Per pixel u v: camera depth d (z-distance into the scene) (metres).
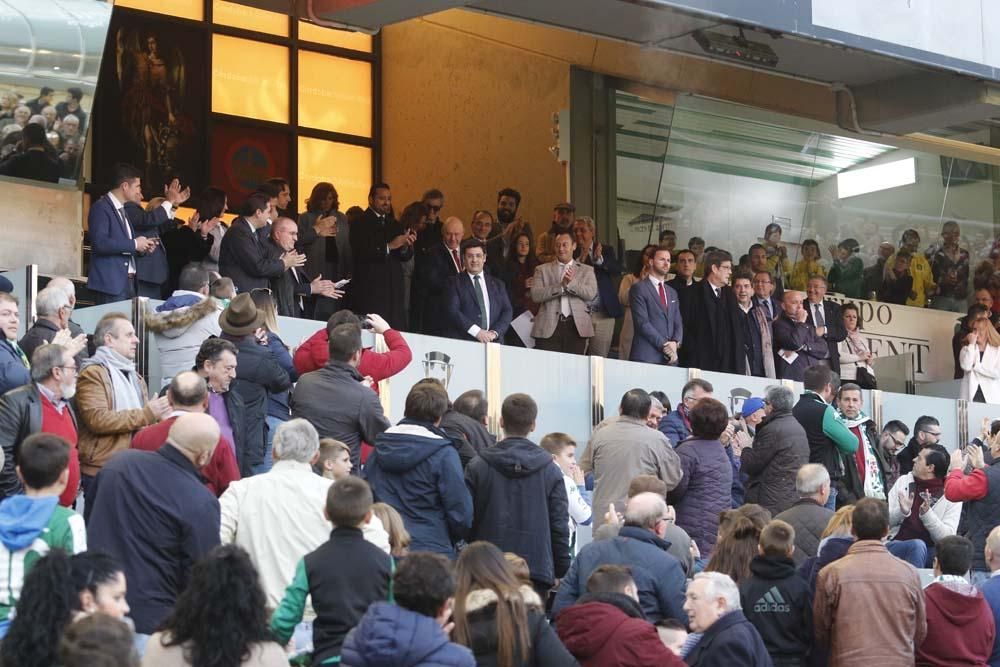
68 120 18.16
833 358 22.81
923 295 28.84
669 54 25.59
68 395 11.42
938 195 28.81
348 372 12.70
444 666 8.19
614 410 18.70
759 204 26.97
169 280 18.97
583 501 13.54
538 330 20.55
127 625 6.50
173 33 27.03
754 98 26.36
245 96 27.77
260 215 17.22
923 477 16.81
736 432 17.50
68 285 12.94
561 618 9.57
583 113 26.03
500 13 20.86
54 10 17.78
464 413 13.33
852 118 24.92
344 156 28.80
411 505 11.54
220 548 7.93
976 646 12.16
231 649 7.70
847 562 11.58
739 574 11.87
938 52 22.36
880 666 11.35
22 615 7.59
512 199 22.53
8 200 18.03
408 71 28.98
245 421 12.90
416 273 20.55
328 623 9.25
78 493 12.08
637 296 20.14
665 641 10.40
